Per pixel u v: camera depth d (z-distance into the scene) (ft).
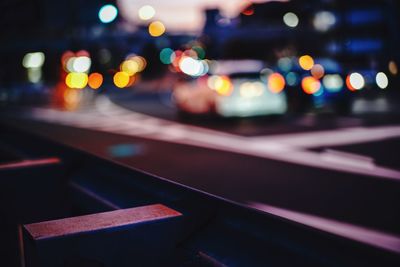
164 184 10.20
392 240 15.17
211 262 8.09
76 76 105.91
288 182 24.45
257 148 36.32
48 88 110.93
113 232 7.34
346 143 37.78
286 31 181.68
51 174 12.97
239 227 8.28
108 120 62.23
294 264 7.12
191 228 8.83
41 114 76.54
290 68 64.23
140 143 40.09
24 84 113.80
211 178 25.62
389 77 87.30
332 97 59.57
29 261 7.23
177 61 309.42
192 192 9.25
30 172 12.72
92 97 117.80
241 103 52.29
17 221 12.55
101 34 165.07
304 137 41.75
